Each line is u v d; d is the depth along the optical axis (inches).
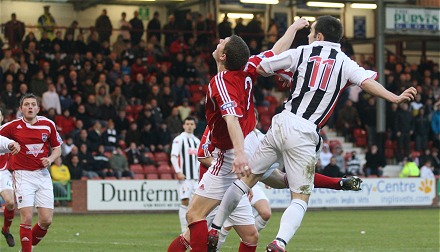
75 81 2422.5
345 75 682.2
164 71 2608.3
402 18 2674.7
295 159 676.7
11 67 2356.1
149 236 1380.4
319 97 679.1
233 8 2982.3
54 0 2812.5
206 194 713.0
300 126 674.2
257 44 2743.6
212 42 2800.2
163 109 2464.3
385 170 2593.5
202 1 2928.2
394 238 1364.4
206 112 710.5
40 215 1002.7
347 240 1322.6
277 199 2233.0
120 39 2701.8
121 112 2364.7
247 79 698.2
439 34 2719.0
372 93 671.1
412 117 2630.4
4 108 2087.8
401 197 2380.7
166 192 2146.9
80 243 1240.8
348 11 3097.9
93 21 2918.3
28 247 976.9
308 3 2925.7
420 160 2568.9
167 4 2987.2
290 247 1198.9
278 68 690.8
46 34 2635.3
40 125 996.6
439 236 1408.7
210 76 2726.4
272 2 2861.7
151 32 2760.8
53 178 2082.9
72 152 2124.8
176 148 1430.9
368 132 2672.2
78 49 2566.4
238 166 654.5
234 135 665.6
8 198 1059.3
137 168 2271.2
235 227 754.8
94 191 2096.5
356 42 3063.5
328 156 2406.5
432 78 2950.3
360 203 2337.6
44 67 2438.5
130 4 2940.5
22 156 989.8
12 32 2549.2
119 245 1210.6
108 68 2551.7
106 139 2245.3
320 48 687.7
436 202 2433.6
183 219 1423.5
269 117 2613.2
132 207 2119.8
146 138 2351.1
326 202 2298.2
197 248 706.2
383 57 2657.5
